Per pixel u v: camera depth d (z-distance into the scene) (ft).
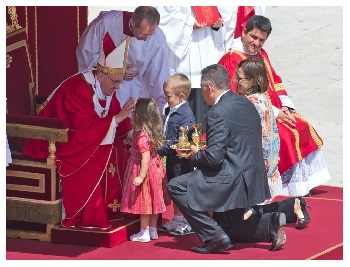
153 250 97.19
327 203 118.73
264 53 117.29
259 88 100.32
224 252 96.58
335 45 188.55
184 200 95.35
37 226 100.94
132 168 99.76
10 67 106.01
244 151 94.58
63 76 117.19
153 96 119.34
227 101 94.99
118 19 113.50
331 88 169.89
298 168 115.24
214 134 93.50
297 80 174.09
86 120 100.22
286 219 105.40
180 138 98.37
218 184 93.97
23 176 100.17
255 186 94.89
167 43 131.64
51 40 115.34
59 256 94.68
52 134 97.81
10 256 94.32
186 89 102.53
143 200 98.99
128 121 105.81
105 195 103.40
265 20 112.16
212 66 96.48
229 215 96.89
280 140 113.50
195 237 102.78
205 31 135.64
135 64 117.29
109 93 103.45
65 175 99.76
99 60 102.94
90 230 98.89
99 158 100.58
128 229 101.55
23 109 107.96
